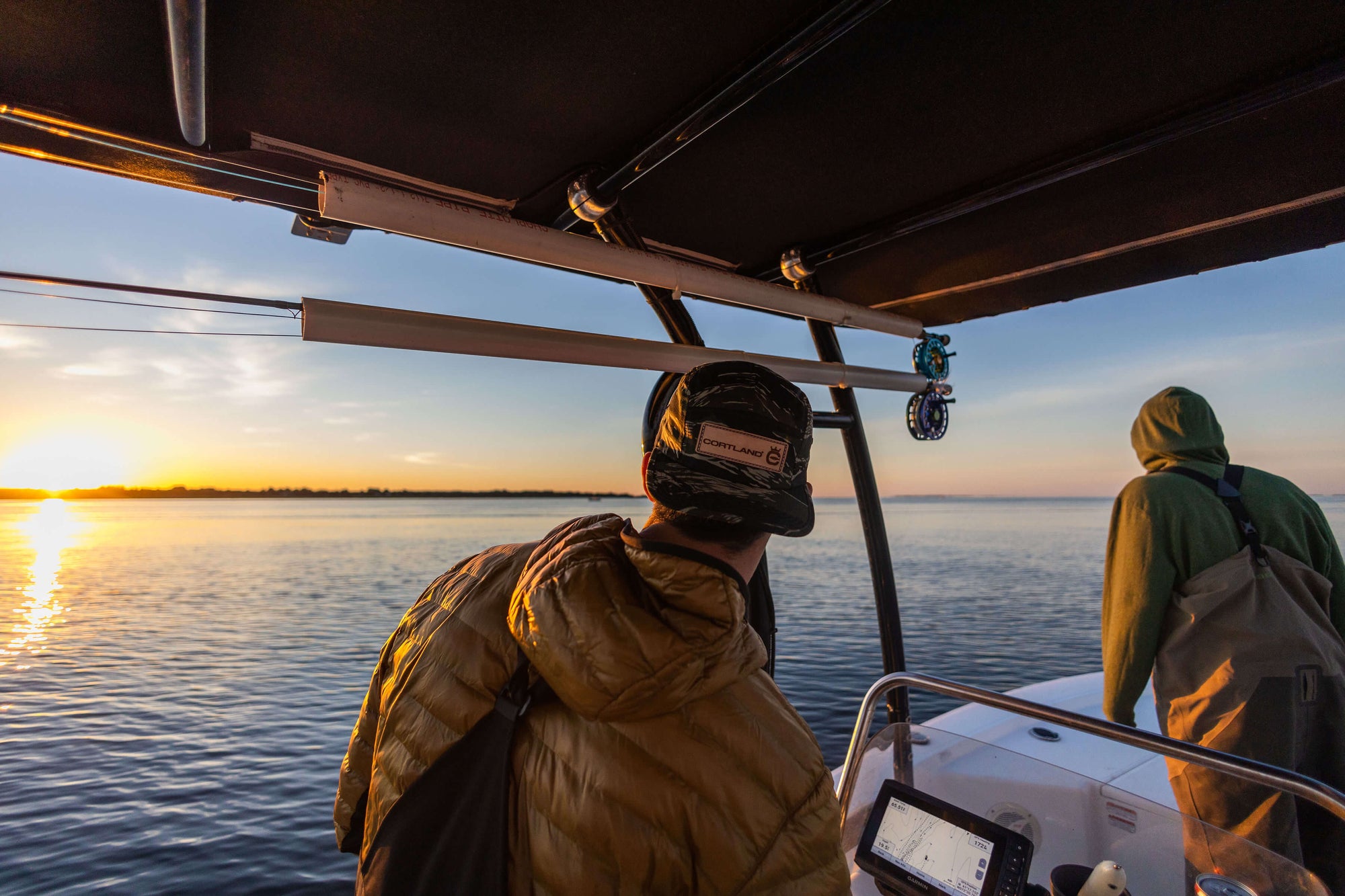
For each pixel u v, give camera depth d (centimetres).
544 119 146
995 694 139
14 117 119
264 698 1320
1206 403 188
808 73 135
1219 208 184
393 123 144
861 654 1533
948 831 122
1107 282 237
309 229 163
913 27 122
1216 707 166
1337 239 195
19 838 717
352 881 624
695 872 56
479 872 59
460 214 132
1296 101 138
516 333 141
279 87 129
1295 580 171
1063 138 159
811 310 211
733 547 66
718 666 58
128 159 137
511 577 73
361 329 123
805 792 59
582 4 113
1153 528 177
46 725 1152
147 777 904
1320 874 166
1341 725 162
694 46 125
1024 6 116
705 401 66
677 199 191
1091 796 125
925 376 267
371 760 80
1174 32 122
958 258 227
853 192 187
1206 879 109
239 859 664
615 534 71
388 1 110
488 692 64
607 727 58
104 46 110
